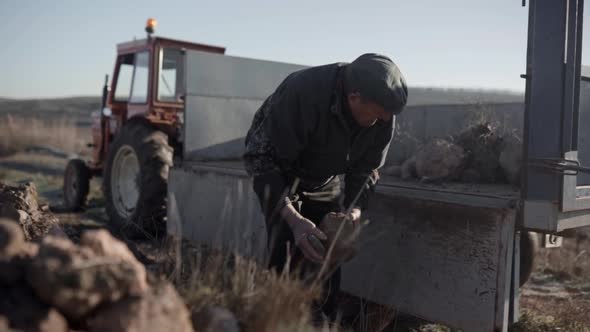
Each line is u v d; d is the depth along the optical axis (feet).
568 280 13.09
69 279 4.16
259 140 7.70
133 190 16.99
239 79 15.74
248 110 15.94
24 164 39.45
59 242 4.51
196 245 12.14
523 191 7.03
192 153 14.83
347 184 8.36
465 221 7.41
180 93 18.17
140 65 18.60
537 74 6.86
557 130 6.72
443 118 14.02
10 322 4.07
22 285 4.40
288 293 5.59
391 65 7.19
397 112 7.10
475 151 10.87
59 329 4.17
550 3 6.72
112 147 17.25
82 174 21.49
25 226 8.38
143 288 4.55
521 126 12.09
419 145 13.60
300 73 7.82
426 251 7.91
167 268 6.96
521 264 9.63
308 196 8.59
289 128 7.43
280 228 7.68
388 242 8.48
